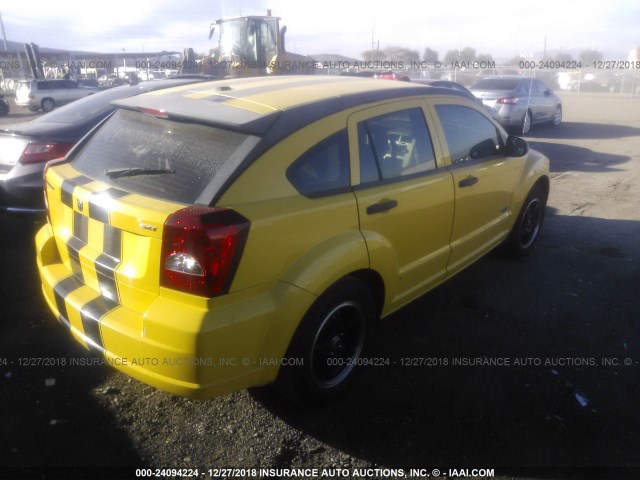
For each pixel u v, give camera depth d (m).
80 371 3.46
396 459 2.84
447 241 4.02
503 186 4.65
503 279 4.96
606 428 3.07
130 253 2.66
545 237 6.14
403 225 3.47
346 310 3.17
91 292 2.92
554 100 16.06
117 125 3.34
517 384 3.44
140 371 2.62
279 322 2.69
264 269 2.64
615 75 35.88
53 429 2.96
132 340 2.58
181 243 2.46
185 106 3.05
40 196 5.14
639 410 3.22
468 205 4.14
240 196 2.62
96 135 3.45
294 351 2.87
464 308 4.42
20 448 2.83
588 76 36.25
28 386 3.29
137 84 6.49
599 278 5.02
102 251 2.84
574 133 15.11
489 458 2.85
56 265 3.27
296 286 2.74
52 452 2.81
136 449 2.86
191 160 2.79
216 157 2.75
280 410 3.18
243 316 2.56
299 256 2.81
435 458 2.85
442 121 3.98
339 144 3.12
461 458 2.85
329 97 3.25
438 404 3.25
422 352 3.78
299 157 2.89
